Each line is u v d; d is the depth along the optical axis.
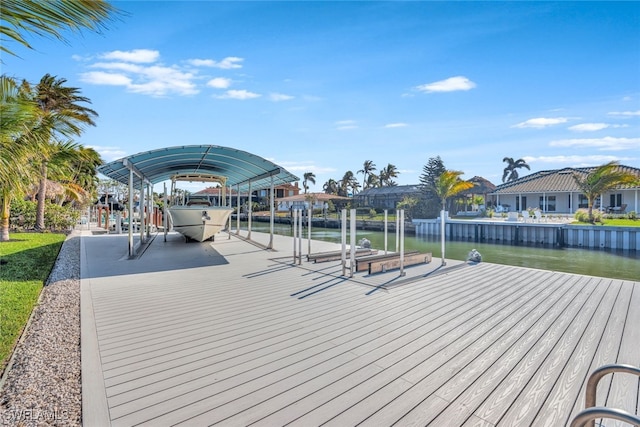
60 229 17.23
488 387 2.65
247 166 11.44
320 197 40.09
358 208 42.66
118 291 5.54
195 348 3.34
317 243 12.78
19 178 5.83
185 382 2.69
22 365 2.98
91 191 30.81
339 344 3.47
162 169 11.92
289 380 2.74
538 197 32.47
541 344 3.49
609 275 11.73
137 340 3.53
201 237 12.34
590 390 1.70
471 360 3.12
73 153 14.64
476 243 21.12
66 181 21.75
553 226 19.53
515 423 2.22
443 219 8.34
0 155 5.23
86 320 4.12
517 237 21.11
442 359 3.13
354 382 2.71
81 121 13.77
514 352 3.29
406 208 34.75
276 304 4.87
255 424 2.18
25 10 1.58
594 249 17.89
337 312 4.52
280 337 3.64
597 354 3.25
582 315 4.41
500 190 33.66
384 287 5.88
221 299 5.11
